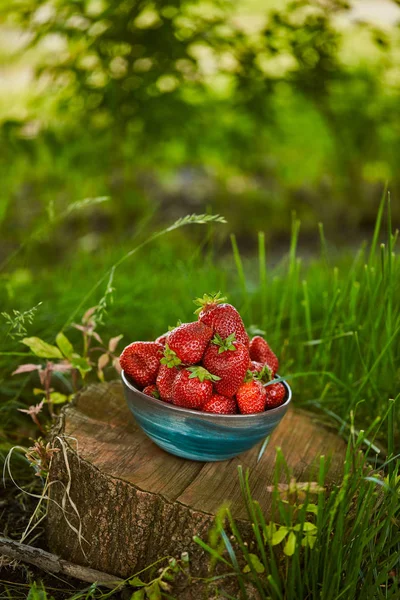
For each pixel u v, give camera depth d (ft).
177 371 3.05
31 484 3.46
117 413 3.43
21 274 4.77
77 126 5.78
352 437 3.40
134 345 3.14
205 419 2.97
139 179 9.49
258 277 5.90
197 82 5.65
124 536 3.04
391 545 3.00
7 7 5.41
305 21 5.47
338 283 4.33
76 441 3.19
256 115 5.82
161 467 3.14
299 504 3.03
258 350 3.23
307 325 3.87
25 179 7.02
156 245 7.27
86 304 4.31
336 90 6.18
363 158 7.16
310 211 10.16
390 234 3.59
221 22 5.55
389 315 3.66
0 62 9.51
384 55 6.18
